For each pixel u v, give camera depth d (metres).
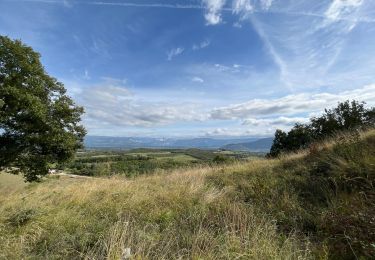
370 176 5.56
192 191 7.27
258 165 10.97
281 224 5.04
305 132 16.08
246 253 3.67
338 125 14.24
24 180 17.31
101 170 15.12
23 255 4.12
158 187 8.63
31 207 6.30
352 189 5.39
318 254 3.70
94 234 4.80
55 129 18.89
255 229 4.41
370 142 7.87
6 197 8.41
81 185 9.81
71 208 6.64
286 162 10.12
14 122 17.92
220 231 4.66
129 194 7.64
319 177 6.89
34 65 18.98
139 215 5.83
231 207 5.63
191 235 4.55
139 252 3.77
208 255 3.70
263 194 6.52
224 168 11.49
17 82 17.97
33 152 19.27
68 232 5.04
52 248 4.43
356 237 3.82
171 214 5.73
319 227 4.55
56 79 20.72
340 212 4.65
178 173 11.70
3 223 5.45
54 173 20.16
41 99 19.38
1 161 18.09
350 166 6.24
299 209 5.37
